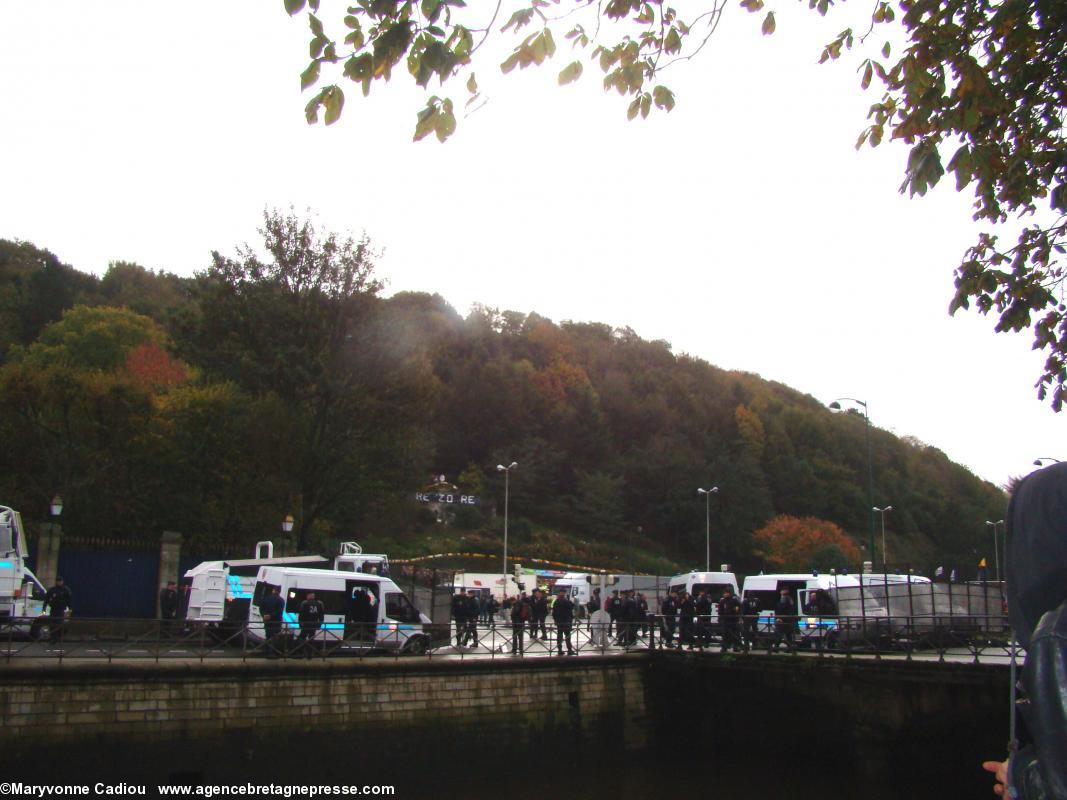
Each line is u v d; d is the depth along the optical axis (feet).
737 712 88.84
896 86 30.81
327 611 78.33
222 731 60.44
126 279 339.16
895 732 72.84
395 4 19.24
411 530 268.62
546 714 77.00
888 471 388.98
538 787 73.61
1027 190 33.78
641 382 410.31
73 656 58.85
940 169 26.71
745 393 429.38
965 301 38.09
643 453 348.79
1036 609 7.90
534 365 406.62
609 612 100.22
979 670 66.85
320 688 65.00
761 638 84.74
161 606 92.58
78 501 117.29
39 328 269.64
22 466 120.16
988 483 435.53
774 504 340.59
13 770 52.90
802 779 78.89
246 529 124.26
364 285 127.75
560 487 340.18
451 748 70.54
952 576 97.71
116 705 57.00
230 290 125.80
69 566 99.76
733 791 74.74
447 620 103.40
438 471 341.62
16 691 53.93
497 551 268.62
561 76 23.80
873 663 72.38
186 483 125.80
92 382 126.00
